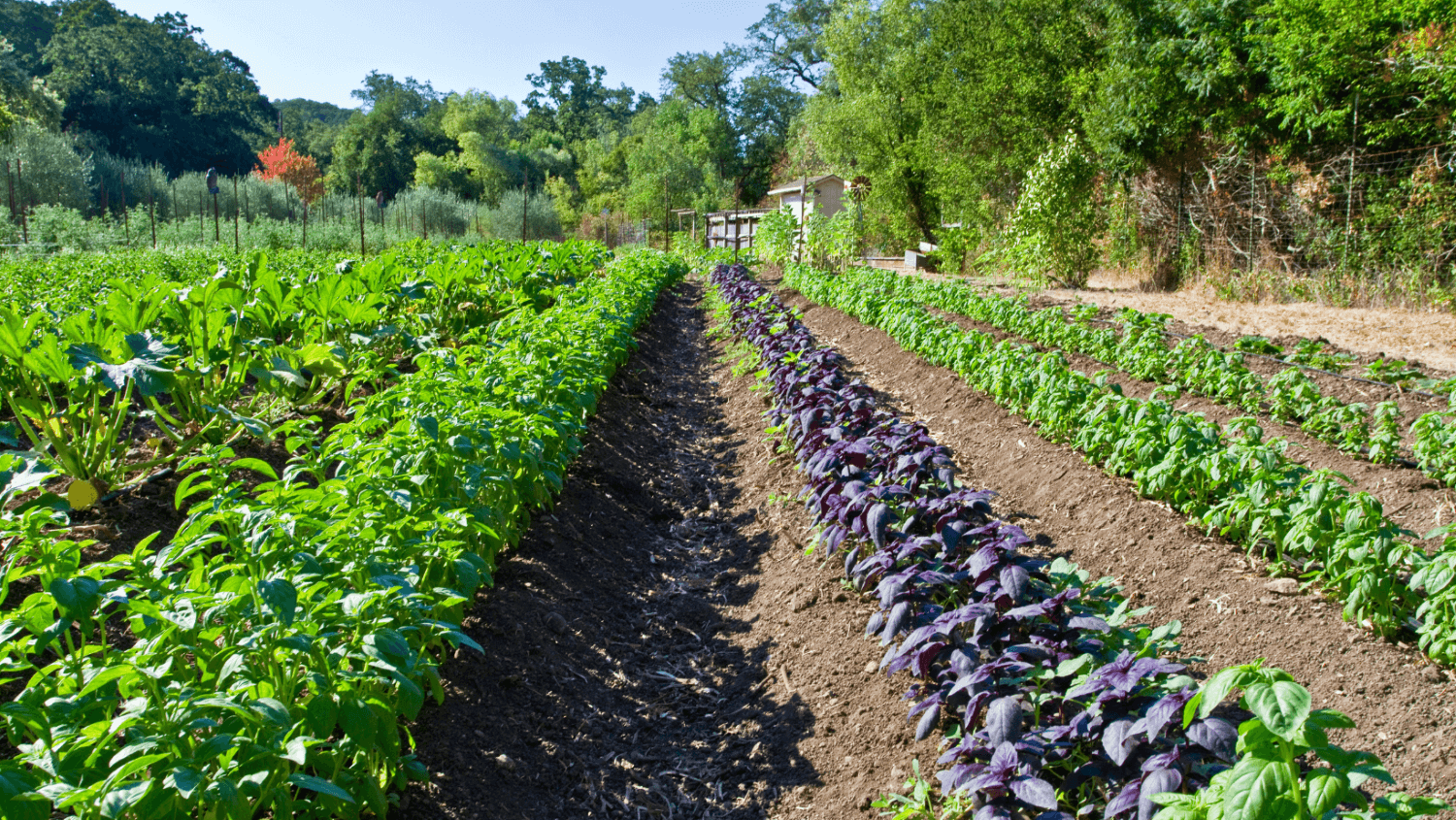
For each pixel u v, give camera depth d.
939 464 4.34
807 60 60.41
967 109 20.02
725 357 11.71
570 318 8.21
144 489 4.80
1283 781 1.62
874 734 3.43
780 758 3.54
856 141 27.39
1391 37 12.73
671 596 5.24
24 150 31.78
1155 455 5.17
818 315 14.59
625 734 3.83
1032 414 6.66
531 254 14.67
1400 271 12.62
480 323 9.89
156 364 4.55
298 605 2.44
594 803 3.30
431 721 3.27
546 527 5.30
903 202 25.47
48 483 4.61
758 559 5.54
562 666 4.09
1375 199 13.01
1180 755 2.26
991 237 20.03
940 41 22.17
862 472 4.74
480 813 2.92
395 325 7.55
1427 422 5.58
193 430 5.56
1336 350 8.98
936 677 3.51
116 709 2.58
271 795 2.13
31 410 4.38
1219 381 7.35
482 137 67.81
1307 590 4.00
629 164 53.22
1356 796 1.73
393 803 2.75
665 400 9.82
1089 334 9.43
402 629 2.52
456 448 3.76
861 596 4.43
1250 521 4.47
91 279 11.26
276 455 5.59
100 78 63.09
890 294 13.05
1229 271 15.32
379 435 4.54
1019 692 2.80
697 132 60.28
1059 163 17.02
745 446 7.84
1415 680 3.28
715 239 35.56
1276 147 14.72
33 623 2.23
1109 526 5.09
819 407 5.98
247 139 73.56
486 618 4.09
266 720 2.15
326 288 6.37
